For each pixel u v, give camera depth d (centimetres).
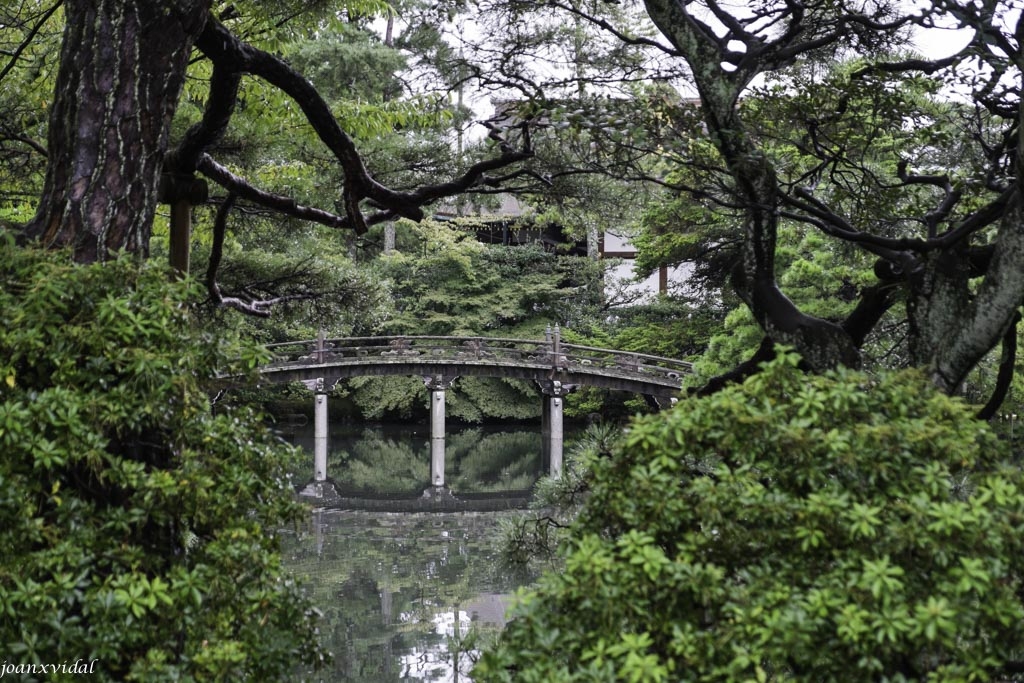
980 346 363
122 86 397
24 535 295
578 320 2880
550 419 2205
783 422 277
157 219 1009
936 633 235
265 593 334
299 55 1616
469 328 2884
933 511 251
